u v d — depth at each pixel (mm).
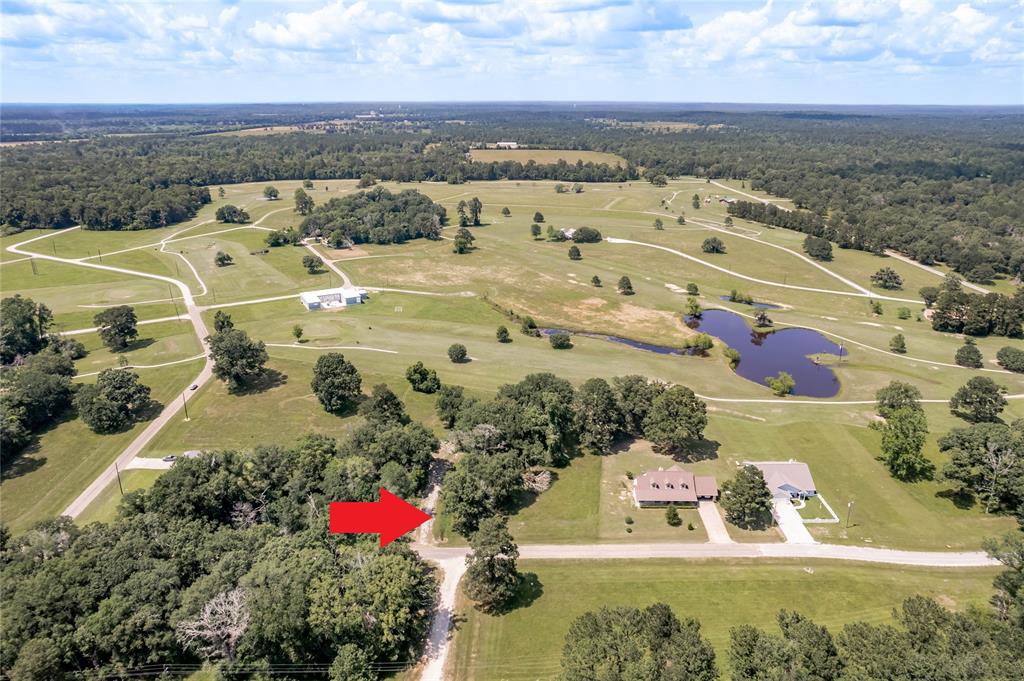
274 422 115812
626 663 51625
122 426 114562
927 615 57844
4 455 102812
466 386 129250
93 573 62906
